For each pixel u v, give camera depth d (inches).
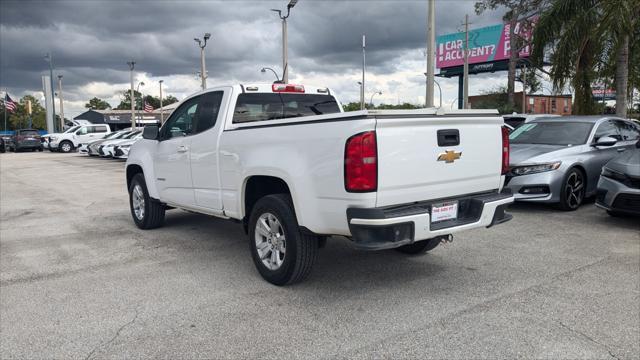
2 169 806.5
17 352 138.1
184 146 235.1
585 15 494.3
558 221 286.4
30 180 611.5
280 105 231.3
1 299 178.5
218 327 151.5
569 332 143.0
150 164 271.0
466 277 191.8
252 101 221.8
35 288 189.6
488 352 132.3
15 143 1529.3
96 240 266.7
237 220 212.7
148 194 277.7
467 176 174.1
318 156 159.0
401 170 153.3
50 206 393.7
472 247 234.1
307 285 186.2
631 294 171.2
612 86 617.9
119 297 178.2
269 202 182.2
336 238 255.6
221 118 213.0
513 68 1178.0
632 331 143.3
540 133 355.6
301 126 165.8
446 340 139.4
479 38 2138.3
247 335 145.6
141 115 2642.7
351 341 140.3
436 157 162.7
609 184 272.8
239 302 171.0
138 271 208.4
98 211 363.9
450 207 168.9
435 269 202.4
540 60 560.7
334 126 153.6
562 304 163.2
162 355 134.8
